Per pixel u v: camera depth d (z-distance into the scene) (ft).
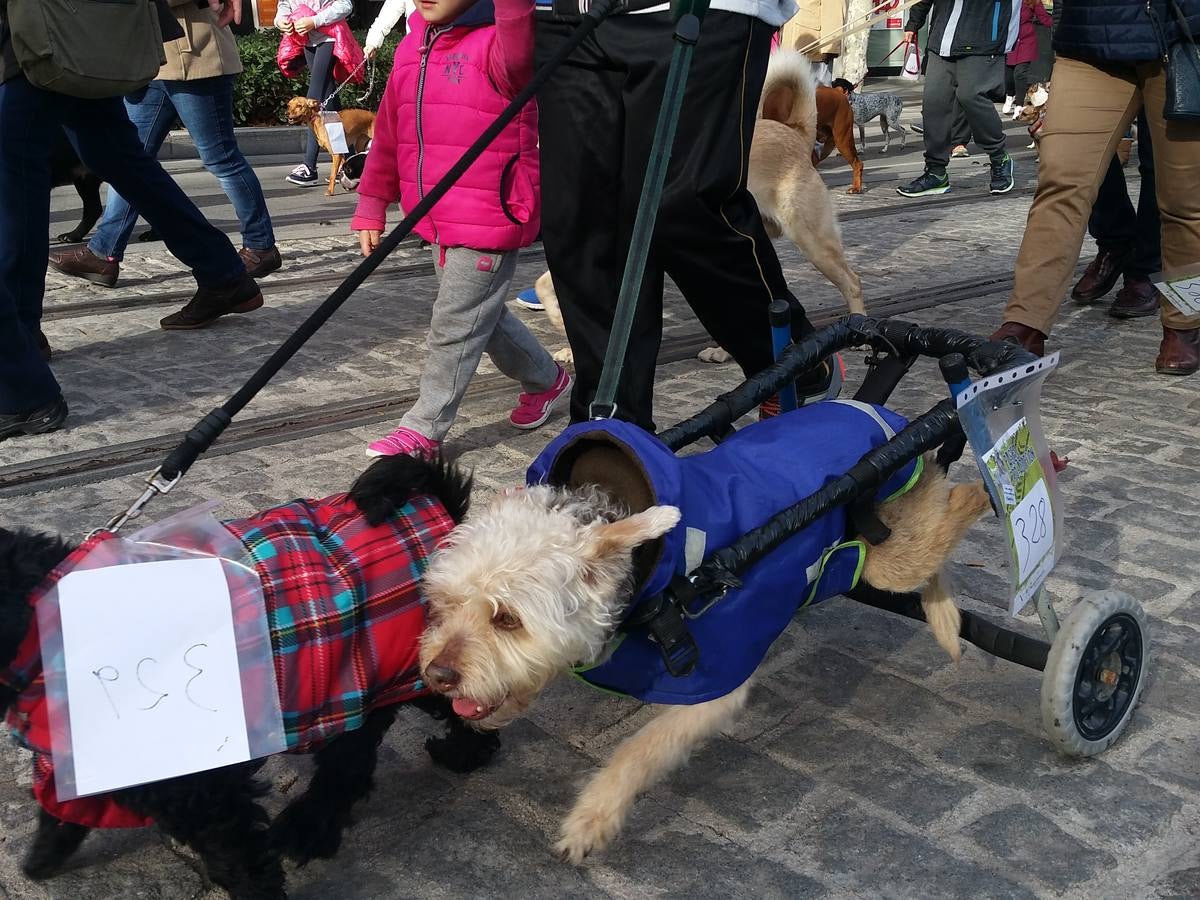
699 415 4.51
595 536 3.53
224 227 15.01
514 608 3.46
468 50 6.71
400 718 4.95
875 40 37.88
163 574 3.28
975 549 6.39
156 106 11.31
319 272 12.53
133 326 10.38
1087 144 8.21
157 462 7.32
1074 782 4.48
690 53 4.10
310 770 4.54
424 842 4.17
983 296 11.91
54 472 7.14
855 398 4.89
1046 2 27.81
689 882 3.95
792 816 4.29
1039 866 4.01
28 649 3.15
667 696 3.86
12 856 4.04
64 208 16.67
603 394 4.22
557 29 6.13
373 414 8.27
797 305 6.73
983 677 5.24
